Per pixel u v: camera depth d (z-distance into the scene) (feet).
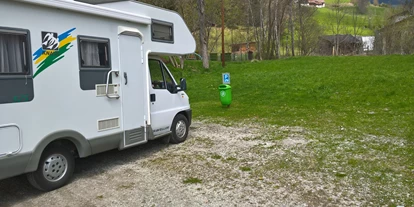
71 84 16.22
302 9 157.28
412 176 16.71
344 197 14.53
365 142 23.30
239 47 179.52
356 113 34.01
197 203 14.39
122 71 18.95
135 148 23.62
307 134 26.35
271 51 133.69
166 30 22.45
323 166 18.66
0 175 13.57
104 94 17.88
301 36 158.51
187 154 21.77
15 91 14.02
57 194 15.64
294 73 64.54
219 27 155.02
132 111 19.66
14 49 14.02
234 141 24.89
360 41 171.63
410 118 30.27
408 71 53.52
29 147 14.49
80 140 16.67
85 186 16.57
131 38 19.60
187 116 25.93
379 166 18.30
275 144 23.63
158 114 22.18
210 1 129.49
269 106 41.01
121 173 18.47
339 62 77.97
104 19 17.88
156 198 15.02
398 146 22.00
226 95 40.75
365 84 46.91
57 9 15.56
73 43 16.31
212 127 30.45
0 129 13.46
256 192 15.38
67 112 16.06
